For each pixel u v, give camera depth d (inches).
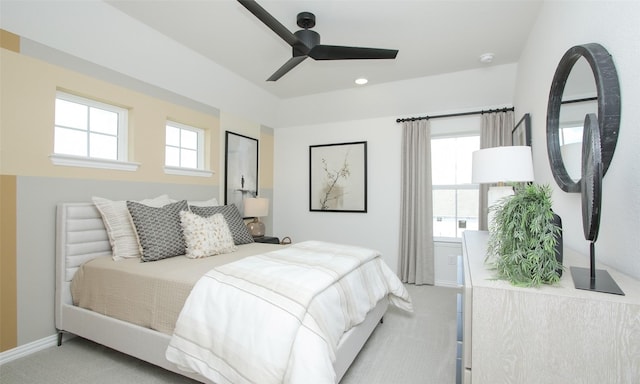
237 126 162.6
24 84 82.8
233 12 96.2
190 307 64.3
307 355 51.9
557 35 77.3
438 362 81.6
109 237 95.4
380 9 93.2
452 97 149.6
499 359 39.8
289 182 194.5
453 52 120.3
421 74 141.8
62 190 91.7
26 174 84.0
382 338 95.3
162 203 113.7
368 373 76.5
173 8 94.1
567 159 69.0
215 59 128.2
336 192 180.5
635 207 44.4
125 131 110.8
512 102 142.7
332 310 64.3
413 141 159.0
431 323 106.7
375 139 172.2
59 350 86.7
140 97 112.3
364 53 93.8
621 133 48.3
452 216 161.0
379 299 90.4
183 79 126.2
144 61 110.3
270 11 93.6
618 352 35.2
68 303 89.8
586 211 42.8
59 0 84.4
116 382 71.8
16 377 73.6
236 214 130.3
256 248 114.1
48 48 87.2
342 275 74.5
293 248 98.3
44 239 87.8
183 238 100.0
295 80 150.6
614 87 49.3
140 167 112.9
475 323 40.8
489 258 58.2
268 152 189.8
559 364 37.4
